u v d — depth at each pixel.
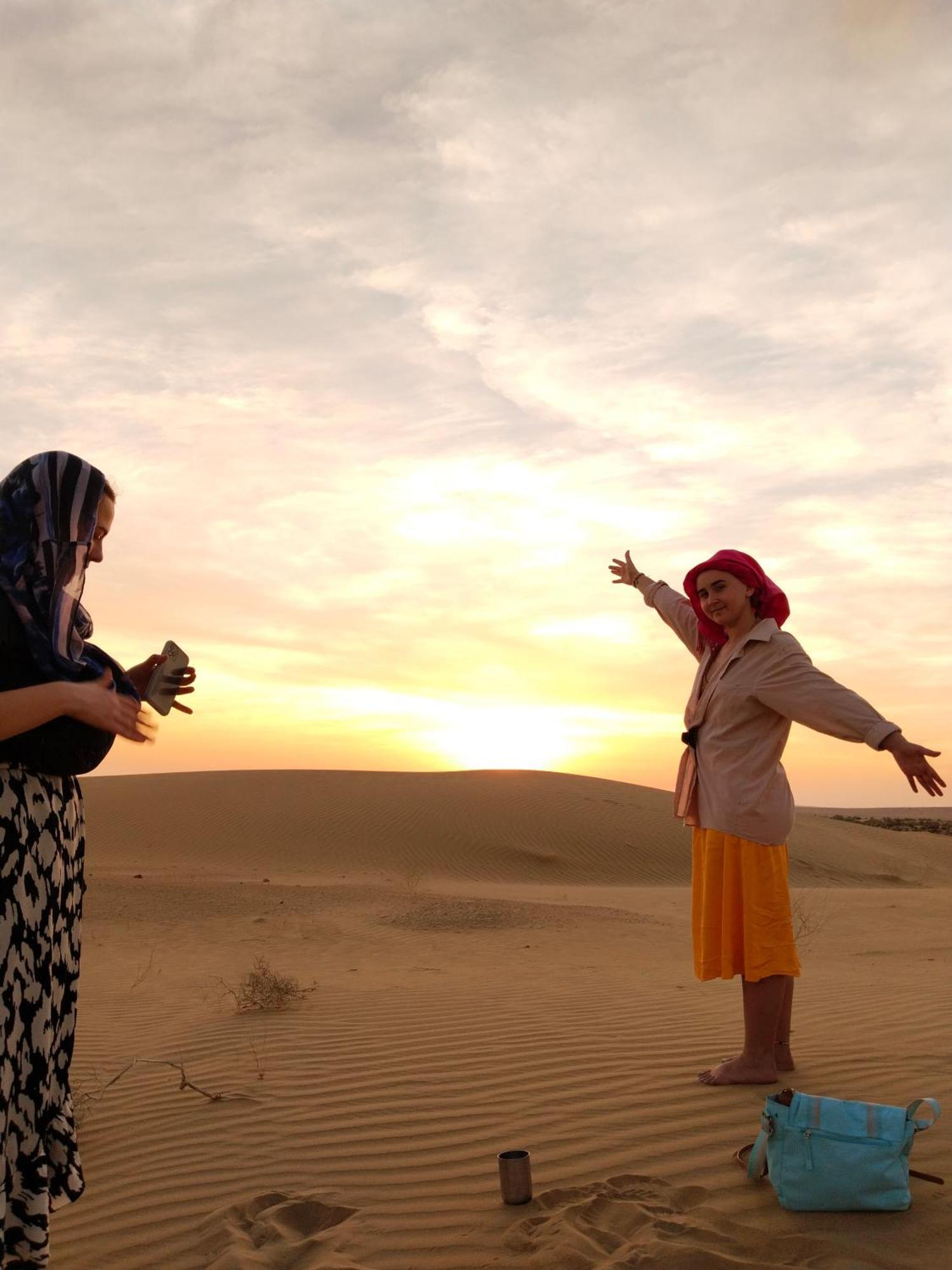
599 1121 4.52
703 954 5.02
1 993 2.34
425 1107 4.91
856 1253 3.11
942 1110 4.41
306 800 43.88
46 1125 2.45
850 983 8.40
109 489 2.72
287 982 8.48
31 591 2.51
